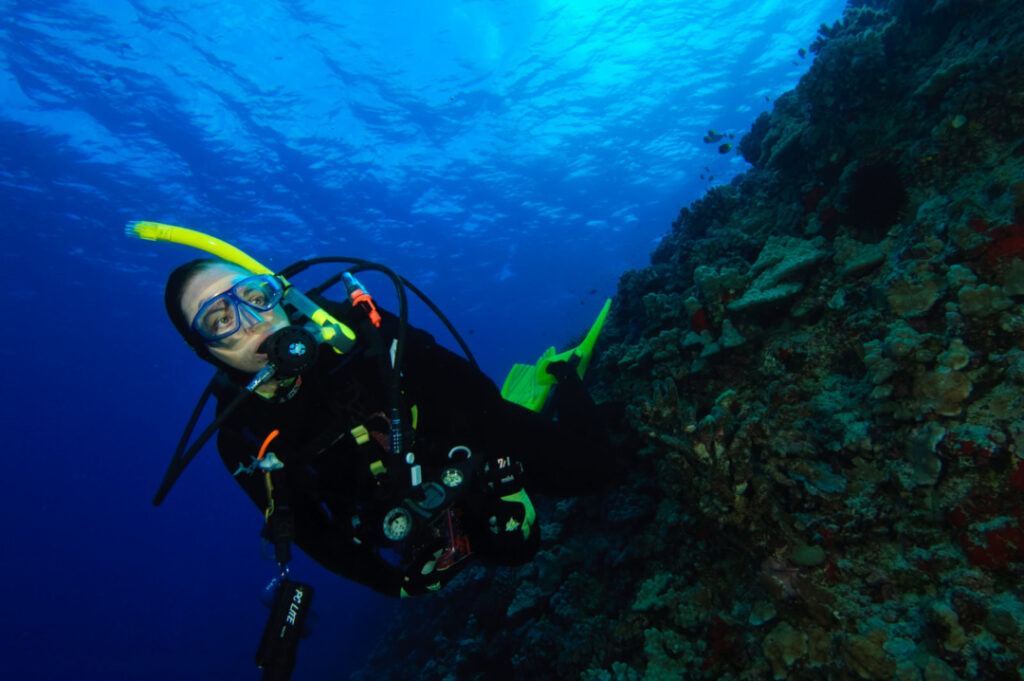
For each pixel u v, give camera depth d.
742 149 5.20
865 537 1.98
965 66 2.51
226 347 1.78
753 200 4.20
